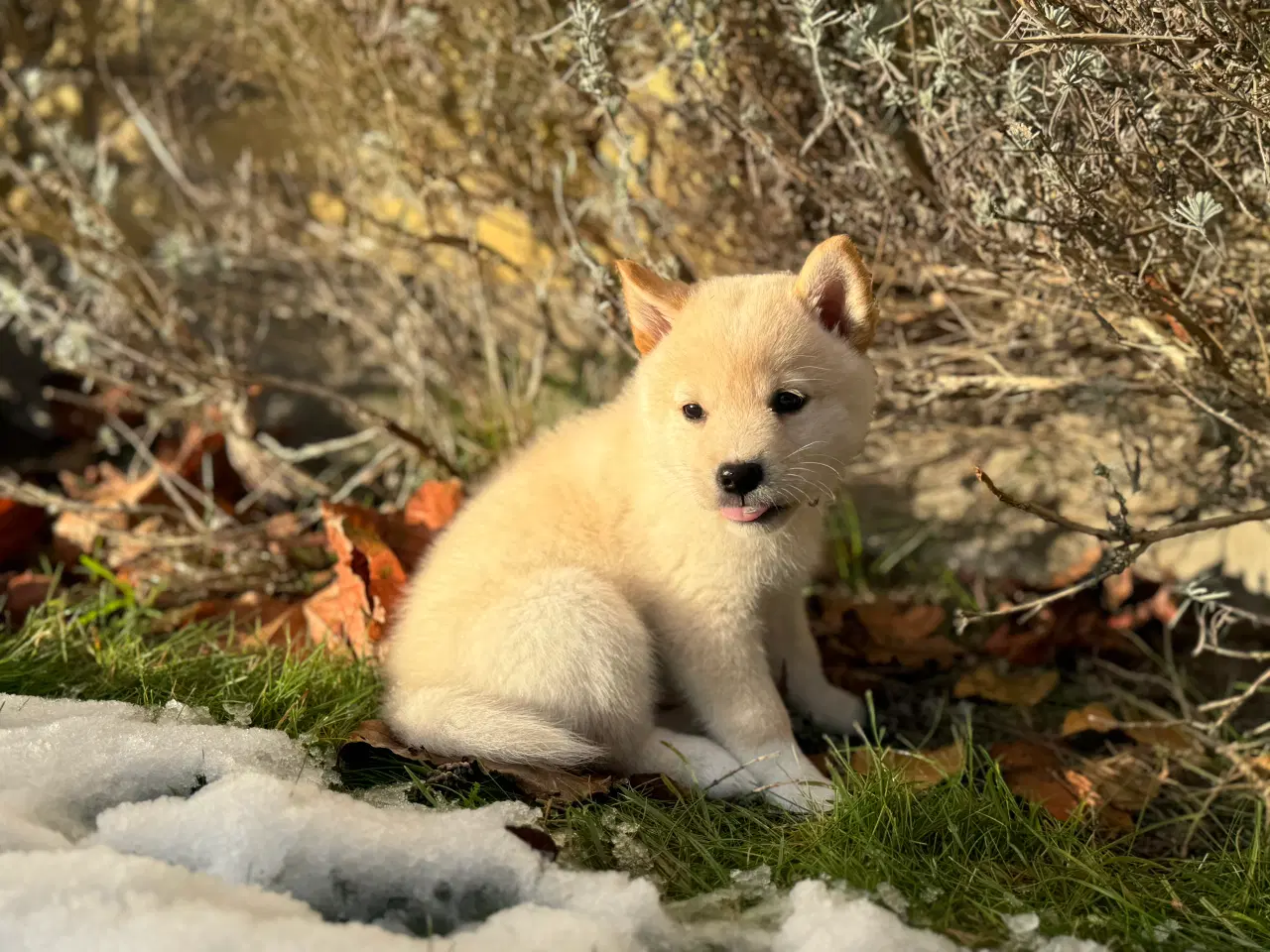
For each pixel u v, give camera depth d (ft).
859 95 4.36
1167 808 4.06
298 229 5.39
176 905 3.34
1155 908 3.62
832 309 3.85
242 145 5.40
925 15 4.26
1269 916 3.59
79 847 3.49
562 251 5.08
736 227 4.76
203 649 4.32
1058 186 3.85
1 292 5.02
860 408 3.84
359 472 5.33
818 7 4.05
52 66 5.43
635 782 3.91
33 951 3.30
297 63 5.12
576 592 3.88
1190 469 4.68
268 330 5.49
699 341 3.80
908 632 4.62
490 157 4.95
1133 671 4.54
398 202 5.30
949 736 4.30
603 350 5.30
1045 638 4.58
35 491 4.77
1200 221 3.67
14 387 5.63
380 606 4.37
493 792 3.80
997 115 3.97
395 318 5.38
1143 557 4.79
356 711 3.99
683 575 3.94
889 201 4.23
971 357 4.57
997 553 4.98
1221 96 3.62
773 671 4.31
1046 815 3.86
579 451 4.11
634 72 4.76
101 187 4.99
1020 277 4.27
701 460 3.76
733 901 3.54
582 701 3.84
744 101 4.51
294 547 4.93
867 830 3.72
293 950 3.28
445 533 4.23
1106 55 3.91
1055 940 3.48
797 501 3.84
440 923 3.49
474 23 4.86
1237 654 3.96
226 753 3.74
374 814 3.58
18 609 4.58
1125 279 3.93
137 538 4.82
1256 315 4.11
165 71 5.38
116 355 5.18
